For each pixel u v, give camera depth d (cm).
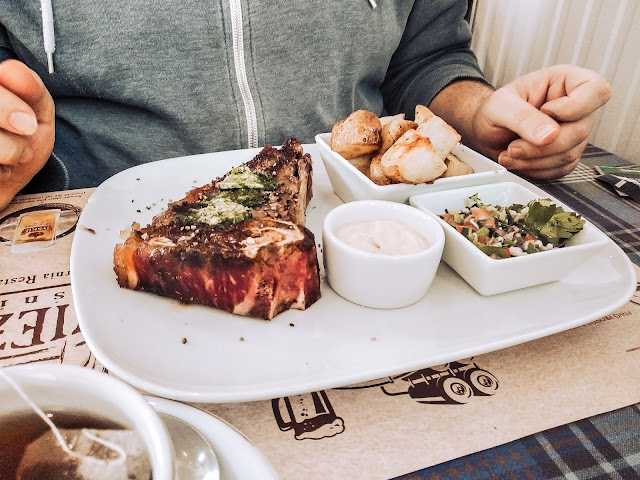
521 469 18
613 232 35
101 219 31
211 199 30
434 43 61
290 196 31
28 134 28
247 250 24
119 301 25
